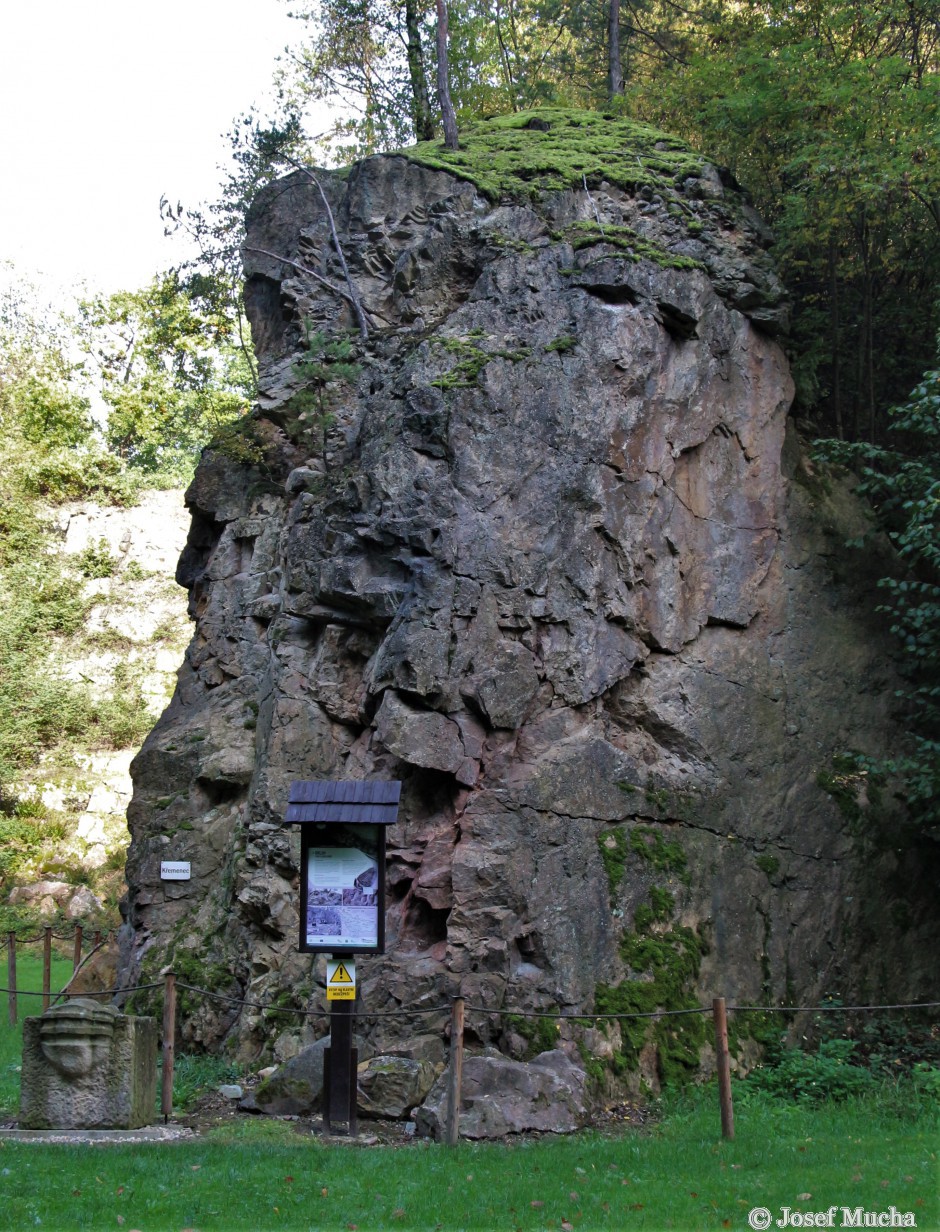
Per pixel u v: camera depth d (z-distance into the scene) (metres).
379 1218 6.68
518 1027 10.81
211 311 20.86
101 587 30.66
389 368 13.90
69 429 35.94
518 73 24.94
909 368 16.66
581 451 12.62
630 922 11.71
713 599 13.35
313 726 12.88
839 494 14.80
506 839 11.41
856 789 13.51
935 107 14.84
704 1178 7.71
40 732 28.67
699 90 17.38
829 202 15.62
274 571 15.02
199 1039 12.53
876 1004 12.83
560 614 12.24
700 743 12.78
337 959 9.86
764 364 14.39
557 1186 7.50
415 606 11.92
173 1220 6.54
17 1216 6.53
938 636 13.55
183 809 14.25
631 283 13.15
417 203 15.12
